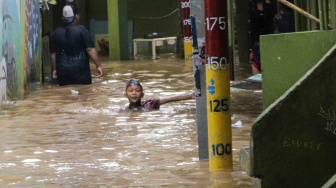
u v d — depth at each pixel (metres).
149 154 23.22
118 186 19.27
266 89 19.45
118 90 40.97
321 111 17.06
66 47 45.44
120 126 28.73
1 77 34.22
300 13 21.48
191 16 22.33
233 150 23.31
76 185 19.50
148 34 69.94
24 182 19.97
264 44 19.38
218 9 20.47
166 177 20.11
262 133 16.97
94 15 73.25
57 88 43.50
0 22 34.38
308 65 18.94
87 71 45.00
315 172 17.17
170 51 70.94
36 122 30.28
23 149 24.53
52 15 65.69
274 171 17.06
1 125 29.67
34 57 46.09
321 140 17.11
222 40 20.62
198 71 22.25
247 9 56.00
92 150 24.11
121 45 63.94
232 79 43.28
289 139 17.05
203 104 22.23
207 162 21.92
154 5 73.94
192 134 26.52
